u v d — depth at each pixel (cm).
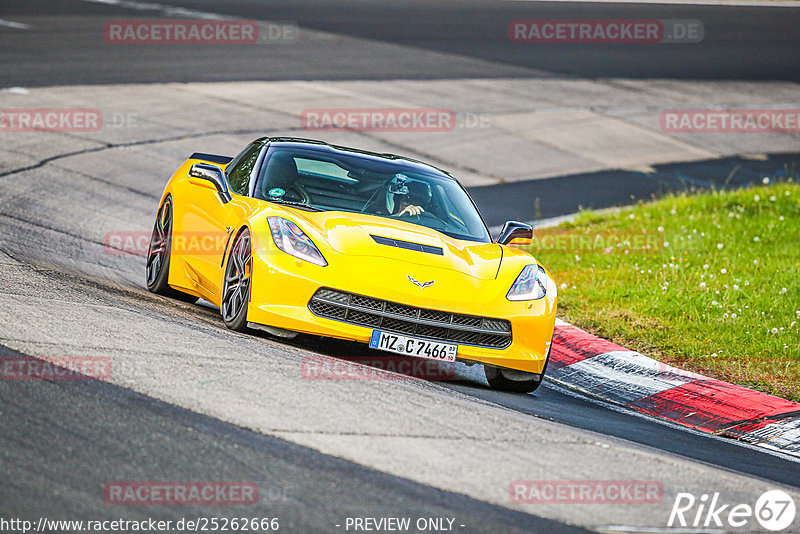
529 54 10575
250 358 2172
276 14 11119
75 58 7712
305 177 2791
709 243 4634
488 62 9869
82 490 1401
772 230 4925
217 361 2094
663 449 2152
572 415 2378
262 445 1647
